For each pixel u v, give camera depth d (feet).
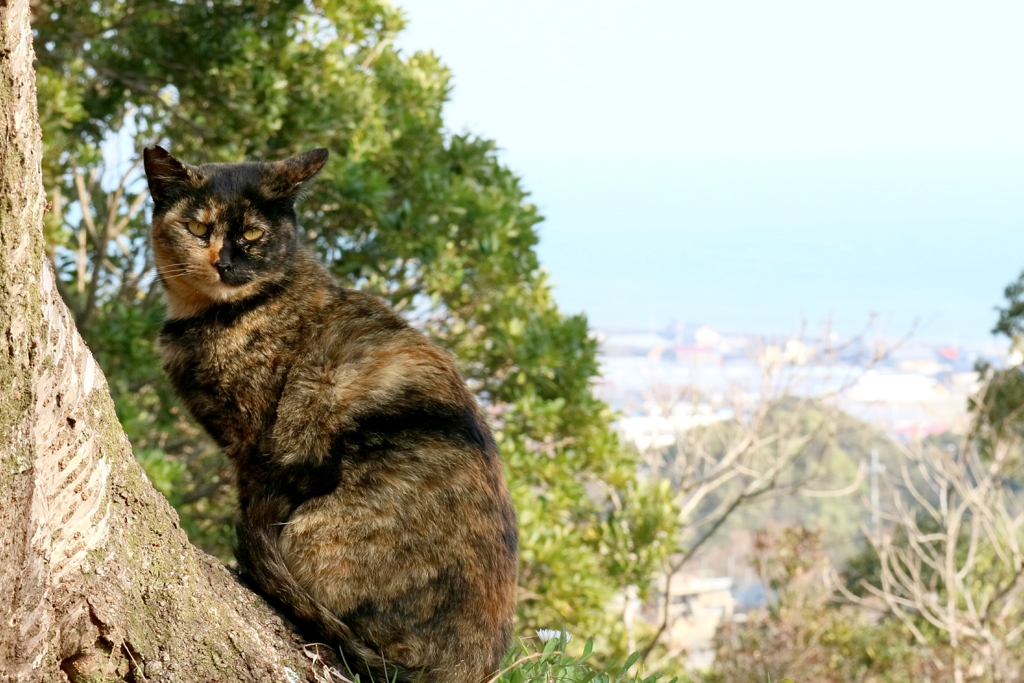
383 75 30.45
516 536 10.30
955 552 56.54
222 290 10.86
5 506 6.42
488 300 29.40
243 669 8.29
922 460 59.88
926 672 47.24
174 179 11.37
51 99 23.72
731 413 56.65
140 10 24.93
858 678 48.80
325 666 8.83
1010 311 54.19
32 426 6.54
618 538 31.14
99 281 29.99
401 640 9.16
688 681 44.57
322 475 9.67
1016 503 59.57
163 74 26.66
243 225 11.16
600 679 10.48
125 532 8.05
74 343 7.41
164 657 8.05
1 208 6.12
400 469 9.46
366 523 9.31
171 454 27.45
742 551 78.07
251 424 10.47
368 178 26.25
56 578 7.30
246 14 26.07
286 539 9.49
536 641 12.52
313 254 12.19
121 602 7.88
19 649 6.96
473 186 28.99
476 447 9.89
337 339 10.56
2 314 6.23
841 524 74.95
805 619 49.80
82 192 28.81
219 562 9.26
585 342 29.68
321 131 26.43
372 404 9.80
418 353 10.34
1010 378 51.93
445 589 9.23
